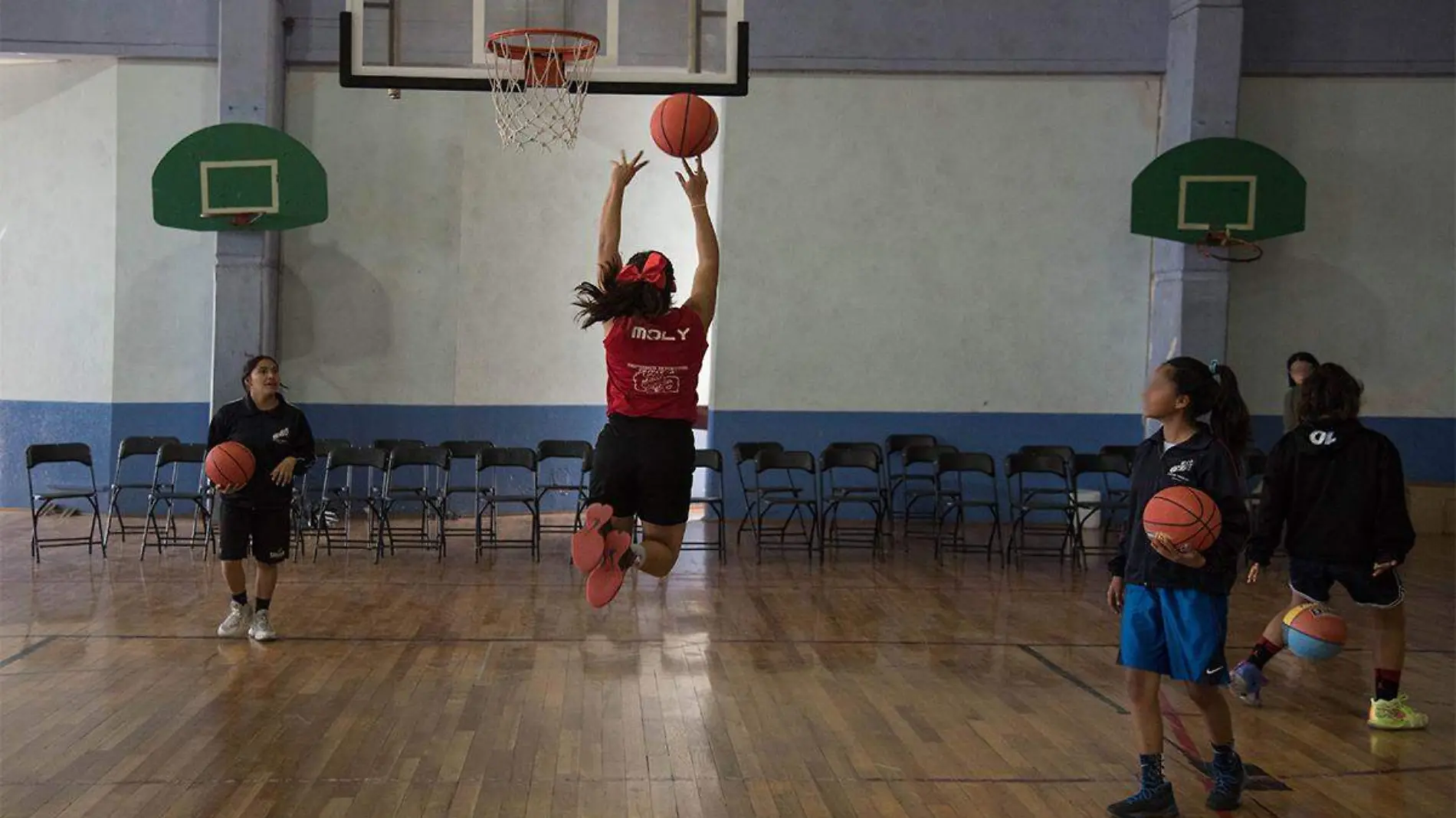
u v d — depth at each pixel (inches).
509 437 465.7
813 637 264.5
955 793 166.9
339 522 415.2
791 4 443.2
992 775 175.0
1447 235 450.9
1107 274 451.5
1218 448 154.7
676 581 329.4
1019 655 251.8
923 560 374.3
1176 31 436.5
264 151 399.9
